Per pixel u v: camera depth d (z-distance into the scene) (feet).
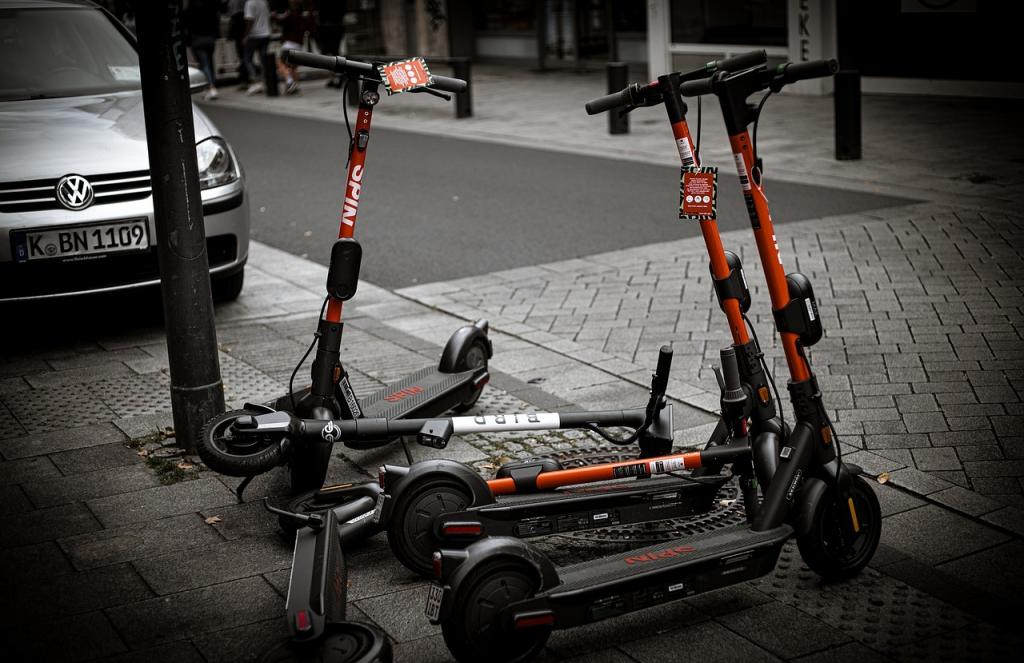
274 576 12.07
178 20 14.55
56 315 23.12
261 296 24.75
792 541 12.51
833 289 22.80
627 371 18.60
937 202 30.89
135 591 11.80
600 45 74.43
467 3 84.07
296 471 13.51
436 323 22.34
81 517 13.64
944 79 51.21
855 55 54.39
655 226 30.42
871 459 14.48
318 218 33.68
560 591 9.87
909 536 12.46
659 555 10.59
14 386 18.72
